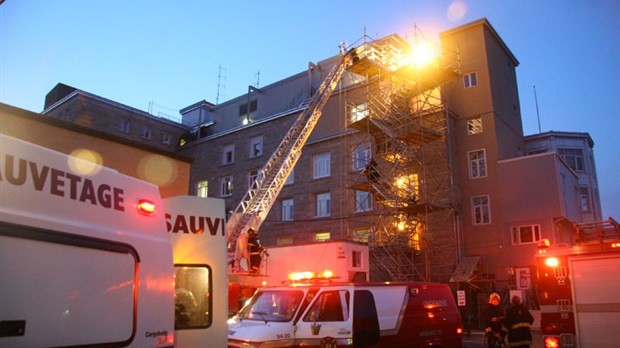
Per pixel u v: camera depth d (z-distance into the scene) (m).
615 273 9.00
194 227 6.09
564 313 9.29
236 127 42.53
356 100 34.38
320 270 20.62
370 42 27.55
